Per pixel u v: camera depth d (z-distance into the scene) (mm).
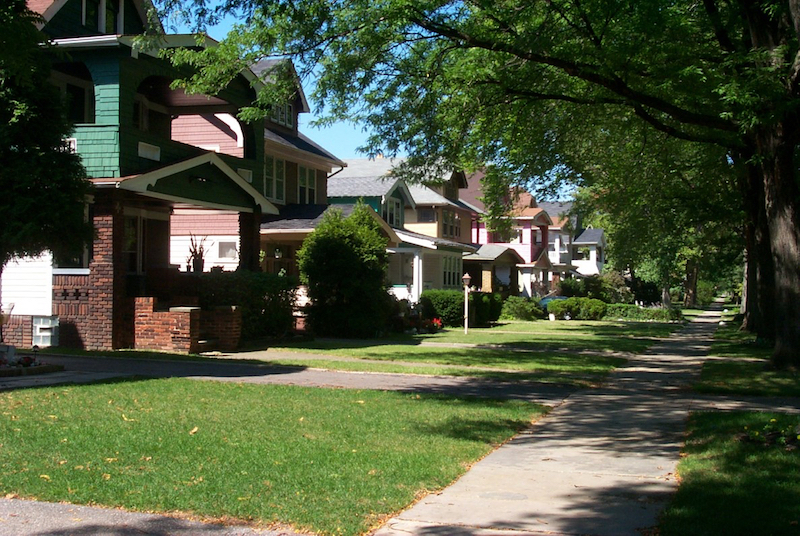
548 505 6469
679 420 10969
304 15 14234
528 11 15227
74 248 14969
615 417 11250
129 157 18344
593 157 23688
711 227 34188
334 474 7141
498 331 32375
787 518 5895
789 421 10023
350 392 12789
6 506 6094
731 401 12898
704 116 15867
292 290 23328
